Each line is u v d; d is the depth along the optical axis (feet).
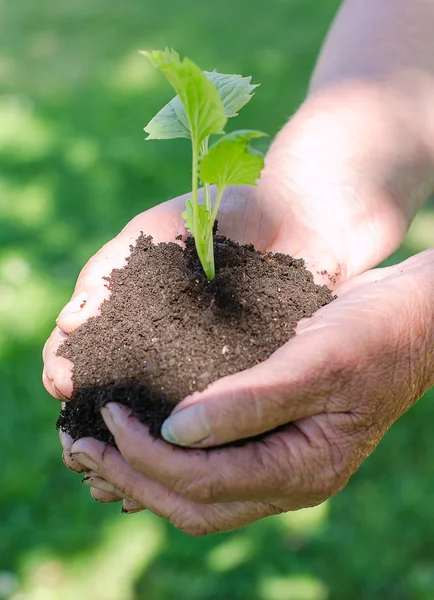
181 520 1.56
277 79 4.96
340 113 1.95
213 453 1.49
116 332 1.61
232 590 2.09
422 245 3.46
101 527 2.22
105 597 2.09
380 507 2.22
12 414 2.55
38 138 4.26
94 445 1.54
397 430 2.46
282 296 1.67
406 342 1.55
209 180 1.59
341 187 1.88
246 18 6.23
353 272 1.84
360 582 2.09
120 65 5.39
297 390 1.48
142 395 1.53
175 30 6.06
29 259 3.31
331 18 6.02
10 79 5.25
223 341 1.59
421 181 1.95
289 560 2.13
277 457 1.50
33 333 2.89
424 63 2.00
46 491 2.31
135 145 4.17
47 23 6.45
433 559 2.11
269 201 1.82
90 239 3.45
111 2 6.95
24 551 2.16
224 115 1.59
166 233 1.78
